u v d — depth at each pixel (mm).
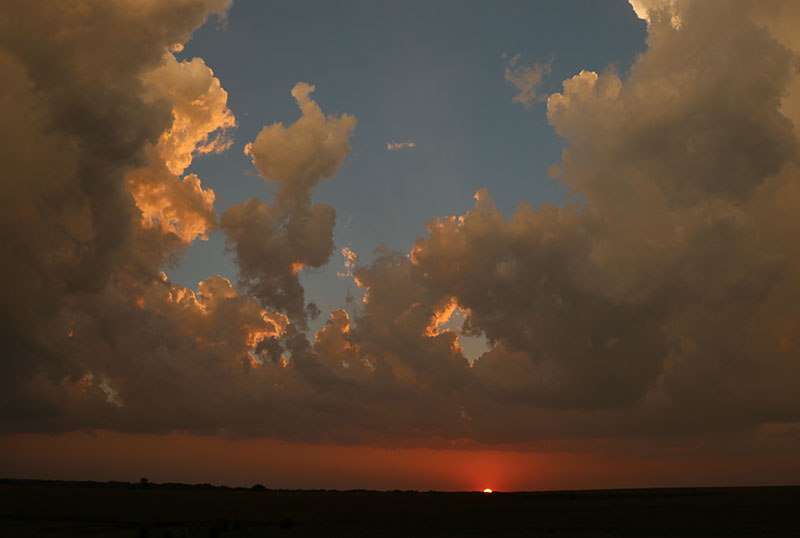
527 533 60562
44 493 127812
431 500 134375
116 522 69438
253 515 83000
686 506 97375
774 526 65000
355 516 83000
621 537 56125
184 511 87438
